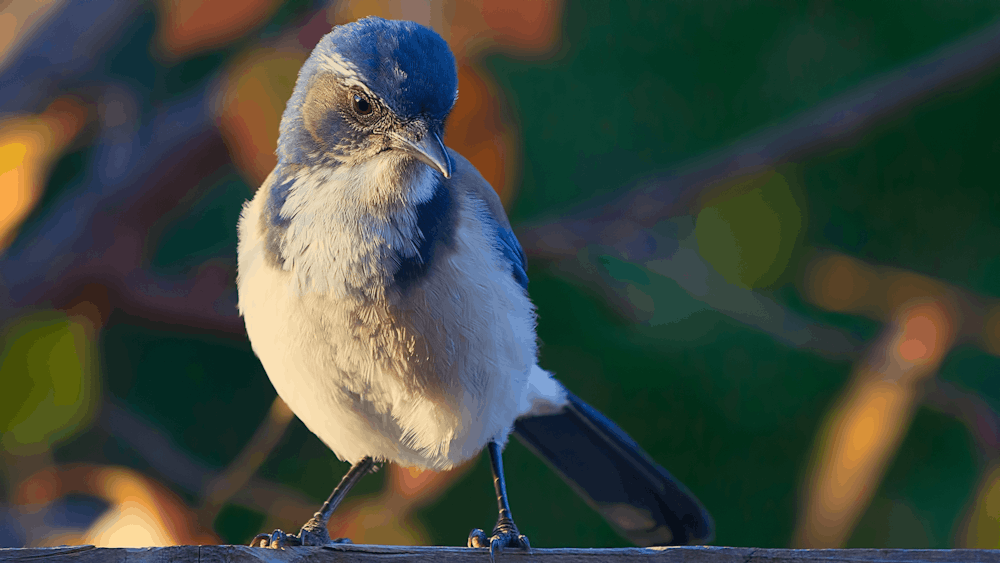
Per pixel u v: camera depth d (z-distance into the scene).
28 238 10.54
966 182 14.05
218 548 5.49
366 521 9.48
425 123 6.70
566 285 12.20
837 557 5.59
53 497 9.39
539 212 12.83
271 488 10.07
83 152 11.38
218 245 12.16
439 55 6.88
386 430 7.25
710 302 11.83
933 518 12.20
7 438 9.22
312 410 7.13
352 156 6.74
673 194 11.97
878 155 13.96
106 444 11.09
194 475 10.87
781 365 12.17
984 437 11.27
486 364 6.79
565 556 5.64
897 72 12.09
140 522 9.06
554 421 8.94
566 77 13.20
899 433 10.16
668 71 13.43
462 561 5.62
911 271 12.21
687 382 11.98
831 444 10.21
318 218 6.68
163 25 9.23
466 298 6.68
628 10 13.42
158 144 10.53
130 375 12.45
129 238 10.65
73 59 10.09
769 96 13.52
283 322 6.71
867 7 13.80
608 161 13.09
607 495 9.09
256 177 9.30
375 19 7.32
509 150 9.45
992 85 13.95
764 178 12.33
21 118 9.97
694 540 8.98
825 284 12.14
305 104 7.00
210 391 12.52
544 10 9.01
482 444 7.28
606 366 11.93
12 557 5.32
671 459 11.86
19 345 9.39
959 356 13.21
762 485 11.83
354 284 6.58
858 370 10.74
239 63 9.48
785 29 13.65
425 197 6.73
